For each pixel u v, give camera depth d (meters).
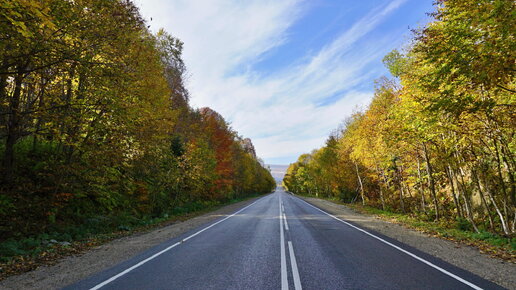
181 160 22.39
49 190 11.53
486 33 6.05
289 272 5.47
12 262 6.72
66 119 10.25
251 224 13.43
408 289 4.52
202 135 27.53
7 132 10.49
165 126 16.47
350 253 7.14
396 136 14.79
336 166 33.69
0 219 9.20
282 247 7.91
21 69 8.70
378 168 23.59
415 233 11.09
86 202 13.41
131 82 12.07
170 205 21.94
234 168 39.47
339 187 35.81
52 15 7.88
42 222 10.29
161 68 16.38
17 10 6.17
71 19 8.57
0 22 6.49
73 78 10.61
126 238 10.62
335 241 8.85
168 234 10.95
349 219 15.81
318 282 4.87
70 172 11.80
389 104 18.59
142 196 17.61
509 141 10.74
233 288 4.63
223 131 33.00
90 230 11.27
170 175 20.30
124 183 16.42
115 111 11.48
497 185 12.60
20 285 5.14
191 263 6.29
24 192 10.76
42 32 7.91
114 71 10.63
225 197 38.78
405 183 21.97
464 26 6.77
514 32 5.64
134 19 11.17
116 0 10.62
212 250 7.66
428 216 17.70
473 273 5.44
